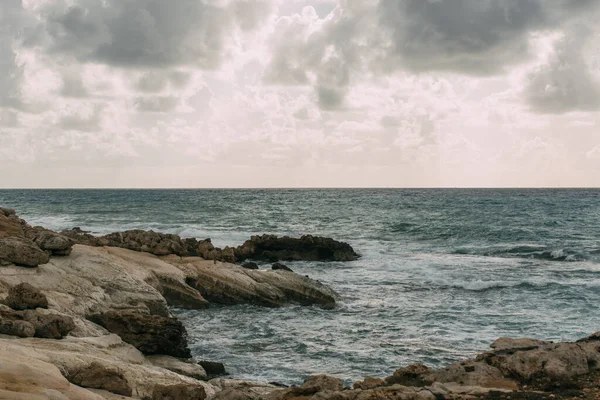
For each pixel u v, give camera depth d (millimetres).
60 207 131625
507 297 32312
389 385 13195
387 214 106188
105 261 26969
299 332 25266
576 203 143250
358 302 31547
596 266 45375
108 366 14680
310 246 49375
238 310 29734
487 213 106188
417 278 38750
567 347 13602
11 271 22766
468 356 21266
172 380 15672
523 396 11719
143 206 136125
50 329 16875
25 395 10547
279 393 12617
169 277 29797
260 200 174750
